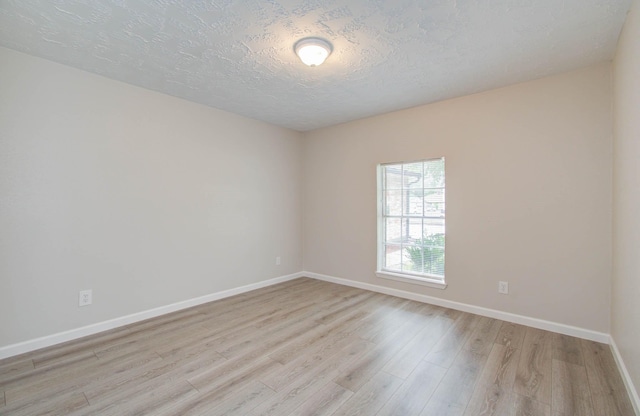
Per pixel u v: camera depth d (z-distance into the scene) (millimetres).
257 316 3213
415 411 1745
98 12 1889
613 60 2455
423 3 1798
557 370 2152
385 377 2082
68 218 2646
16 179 2391
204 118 3635
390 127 3924
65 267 2631
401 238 3926
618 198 2250
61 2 1787
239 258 4043
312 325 2971
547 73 2754
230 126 3922
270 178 4465
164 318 3160
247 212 4145
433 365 2230
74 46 2307
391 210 4023
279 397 1866
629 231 1909
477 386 1977
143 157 3115
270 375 2105
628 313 1926
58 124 2588
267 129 4422
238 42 2232
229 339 2668
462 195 3342
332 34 2121
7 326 2354
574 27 2049
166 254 3303
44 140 2518
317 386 1981
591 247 2627
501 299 3100
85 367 2205
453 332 2797
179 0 1772
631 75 1839
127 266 3006
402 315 3232
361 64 2559
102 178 2840
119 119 2943
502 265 3090
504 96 3061
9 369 2172
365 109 3781
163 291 3277
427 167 3680
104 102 2848
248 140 4148
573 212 2709
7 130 2348
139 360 2307
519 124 2977
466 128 3303
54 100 2566
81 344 2570
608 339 2533
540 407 1777
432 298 3596
